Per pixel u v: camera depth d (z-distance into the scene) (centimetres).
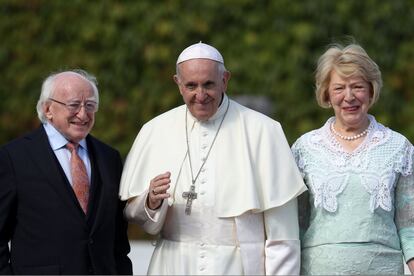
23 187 1902
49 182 1906
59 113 1936
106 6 3891
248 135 2019
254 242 1956
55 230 1892
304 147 2016
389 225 1945
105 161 2014
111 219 1964
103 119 3888
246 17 3856
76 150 1973
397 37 3841
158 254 2006
